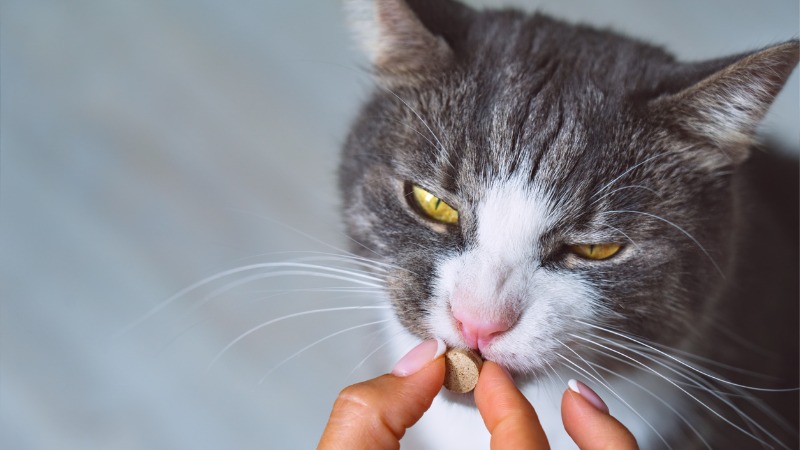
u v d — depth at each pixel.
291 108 0.52
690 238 0.36
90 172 0.50
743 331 0.40
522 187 0.35
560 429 0.41
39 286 0.47
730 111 0.35
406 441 0.42
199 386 0.45
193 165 0.50
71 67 0.53
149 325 0.47
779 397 0.42
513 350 0.34
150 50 0.53
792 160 0.45
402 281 0.36
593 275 0.35
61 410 0.45
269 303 0.47
